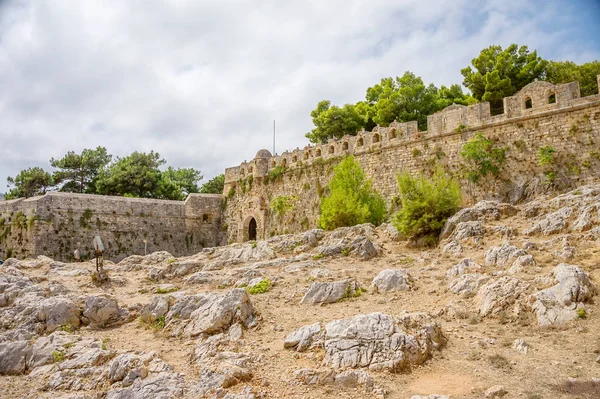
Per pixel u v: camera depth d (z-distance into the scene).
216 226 66.44
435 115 44.47
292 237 40.06
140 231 61.00
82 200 58.25
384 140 48.38
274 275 29.80
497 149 39.50
